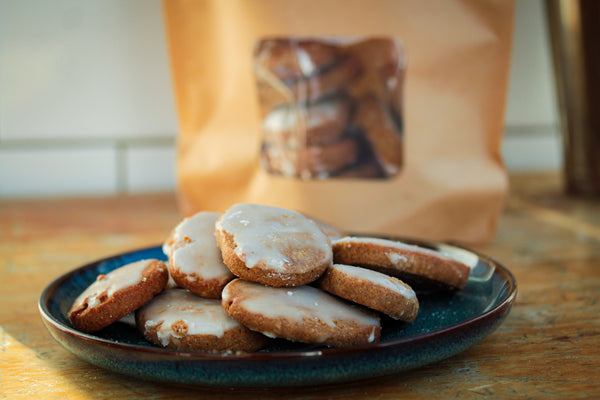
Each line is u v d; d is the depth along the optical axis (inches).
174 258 13.7
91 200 30.9
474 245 21.6
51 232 23.8
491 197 21.3
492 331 12.5
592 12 25.7
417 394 12.0
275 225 13.6
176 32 22.1
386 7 20.7
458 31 20.8
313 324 12.1
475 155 21.4
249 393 12.1
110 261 15.7
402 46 20.8
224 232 13.4
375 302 12.7
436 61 20.9
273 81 21.4
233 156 22.2
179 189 23.1
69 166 33.0
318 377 11.3
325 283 13.1
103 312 12.9
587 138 28.1
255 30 21.3
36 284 18.1
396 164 21.4
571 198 29.1
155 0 32.3
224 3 21.5
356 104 21.1
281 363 11.1
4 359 13.5
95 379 12.7
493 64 20.9
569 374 12.6
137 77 32.8
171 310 12.9
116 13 32.1
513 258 20.0
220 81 22.1
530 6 35.0
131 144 33.4
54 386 12.5
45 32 31.6
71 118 32.6
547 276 18.1
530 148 36.9
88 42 32.1
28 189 32.8
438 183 21.3
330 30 20.9
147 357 11.4
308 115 21.2
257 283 12.9
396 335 13.2
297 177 21.7
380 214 21.5
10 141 32.1
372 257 14.1
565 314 15.4
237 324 12.4
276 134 21.6
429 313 14.2
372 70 21.0
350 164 21.4
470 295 14.9
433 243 16.6
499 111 21.1
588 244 21.2
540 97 36.2
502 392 12.0
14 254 21.0
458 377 12.6
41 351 13.9
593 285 17.3
